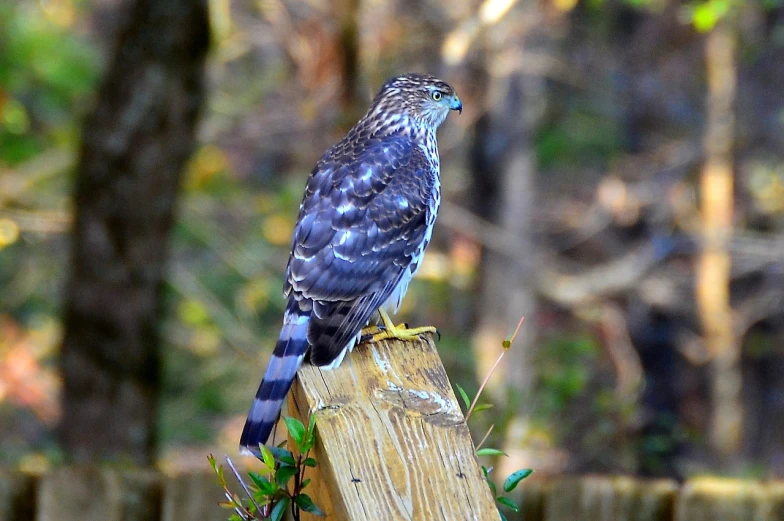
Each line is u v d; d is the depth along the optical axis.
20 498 6.03
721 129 18.05
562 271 19.73
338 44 11.67
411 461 3.82
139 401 11.48
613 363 17.28
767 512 5.82
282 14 12.02
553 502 6.02
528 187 17.27
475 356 15.51
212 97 14.88
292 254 5.49
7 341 14.98
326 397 4.04
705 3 11.57
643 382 16.91
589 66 18.09
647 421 12.28
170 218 11.29
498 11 12.53
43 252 15.98
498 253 16.86
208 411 16.67
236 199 16.12
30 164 14.27
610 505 5.96
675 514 5.91
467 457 3.85
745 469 12.45
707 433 18.20
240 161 17.94
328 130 12.45
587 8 17.77
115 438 11.33
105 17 18.17
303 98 13.70
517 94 16.92
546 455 11.78
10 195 13.87
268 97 15.56
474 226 16.59
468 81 15.87
